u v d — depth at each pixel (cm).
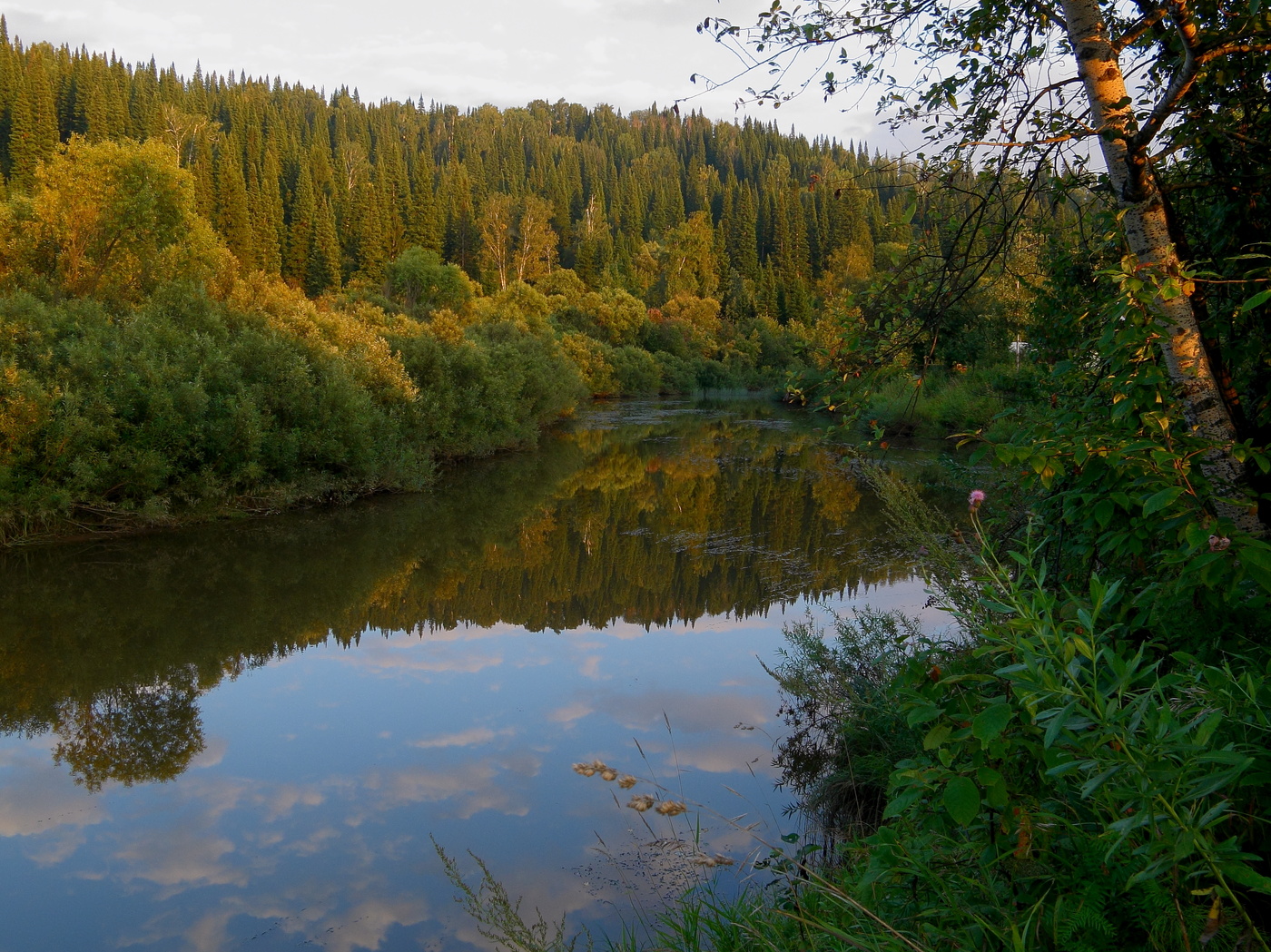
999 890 192
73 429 1002
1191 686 183
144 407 1083
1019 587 202
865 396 363
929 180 354
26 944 345
